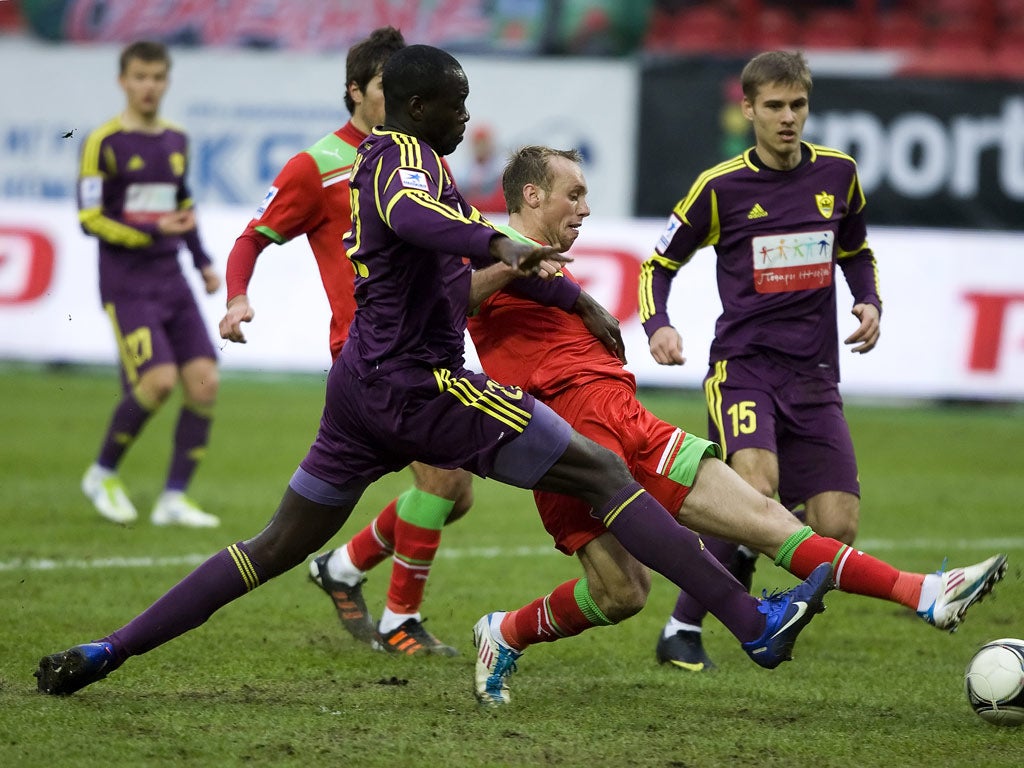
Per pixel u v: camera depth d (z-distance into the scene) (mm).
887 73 57812
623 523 14609
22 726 14086
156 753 13227
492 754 13508
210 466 38719
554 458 14539
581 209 16516
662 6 59906
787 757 13625
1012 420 52531
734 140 55438
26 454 39969
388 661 18453
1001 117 53562
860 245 20047
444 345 14734
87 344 53562
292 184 18984
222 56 56562
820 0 59531
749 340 19078
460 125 14977
